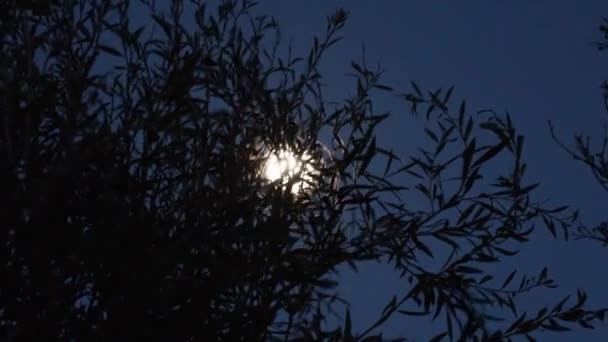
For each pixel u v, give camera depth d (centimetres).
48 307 194
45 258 187
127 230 194
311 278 234
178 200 216
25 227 182
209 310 211
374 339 225
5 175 177
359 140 251
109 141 197
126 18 246
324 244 241
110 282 200
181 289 205
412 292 236
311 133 255
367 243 242
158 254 200
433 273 244
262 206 229
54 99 208
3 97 189
